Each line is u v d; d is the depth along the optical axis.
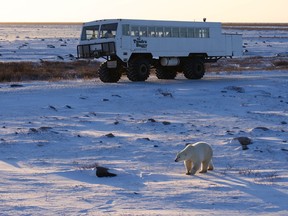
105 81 55.47
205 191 15.86
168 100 42.59
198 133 29.55
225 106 41.31
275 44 165.25
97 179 17.66
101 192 15.56
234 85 52.50
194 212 13.41
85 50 54.88
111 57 54.81
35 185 16.45
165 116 36.06
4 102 39.50
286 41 188.62
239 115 37.09
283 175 19.05
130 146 25.31
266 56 116.75
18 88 47.97
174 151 24.30
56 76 63.91
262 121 34.62
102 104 40.06
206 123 33.28
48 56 103.81
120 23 52.41
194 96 45.16
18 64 74.44
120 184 16.89
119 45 52.38
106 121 32.88
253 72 71.31
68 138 26.86
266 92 48.41
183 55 58.84
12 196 14.83
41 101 40.25
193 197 15.06
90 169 18.64
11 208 13.45
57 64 82.44
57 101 40.47
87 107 38.75
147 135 28.67
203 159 19.36
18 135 27.17
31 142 25.28
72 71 71.50
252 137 27.88
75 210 13.45
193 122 33.59
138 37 54.09
